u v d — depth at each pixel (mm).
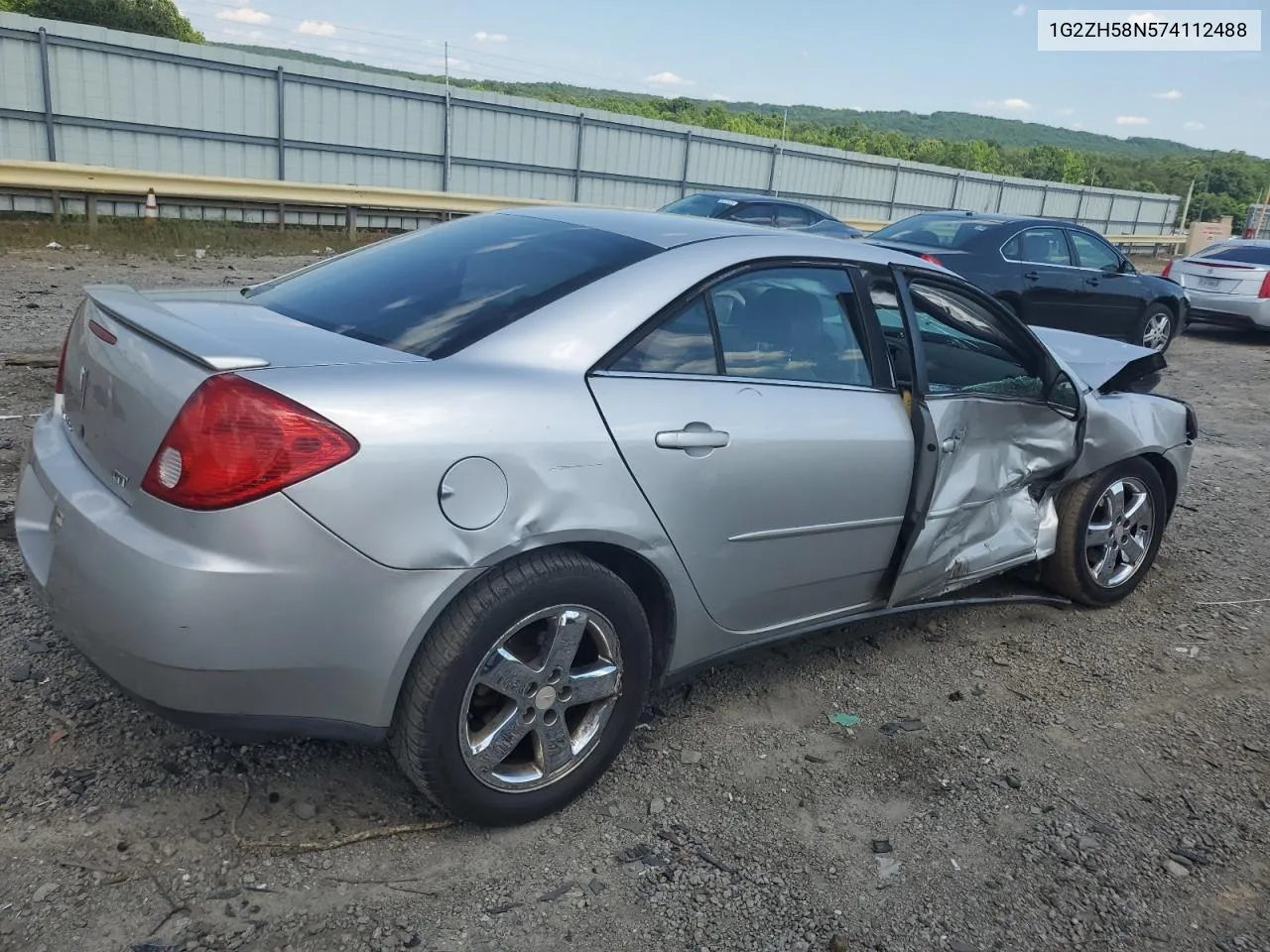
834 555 3295
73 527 2320
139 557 2164
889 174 33750
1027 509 4129
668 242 3037
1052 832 2867
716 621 3031
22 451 5098
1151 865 2764
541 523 2441
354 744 2951
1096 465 4273
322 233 19047
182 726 2285
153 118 20250
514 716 2545
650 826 2732
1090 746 3365
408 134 23984
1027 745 3334
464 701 2422
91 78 19328
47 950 2100
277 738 2355
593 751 2748
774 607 3209
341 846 2518
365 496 2197
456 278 2920
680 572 2818
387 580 2250
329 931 2240
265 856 2451
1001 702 3615
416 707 2383
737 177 30312
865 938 2395
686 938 2338
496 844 2598
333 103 22594
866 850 2721
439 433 2297
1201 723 3576
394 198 20547
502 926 2314
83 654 2342
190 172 21031
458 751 2453
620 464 2596
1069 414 4055
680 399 2766
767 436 2941
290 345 2428
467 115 24734
